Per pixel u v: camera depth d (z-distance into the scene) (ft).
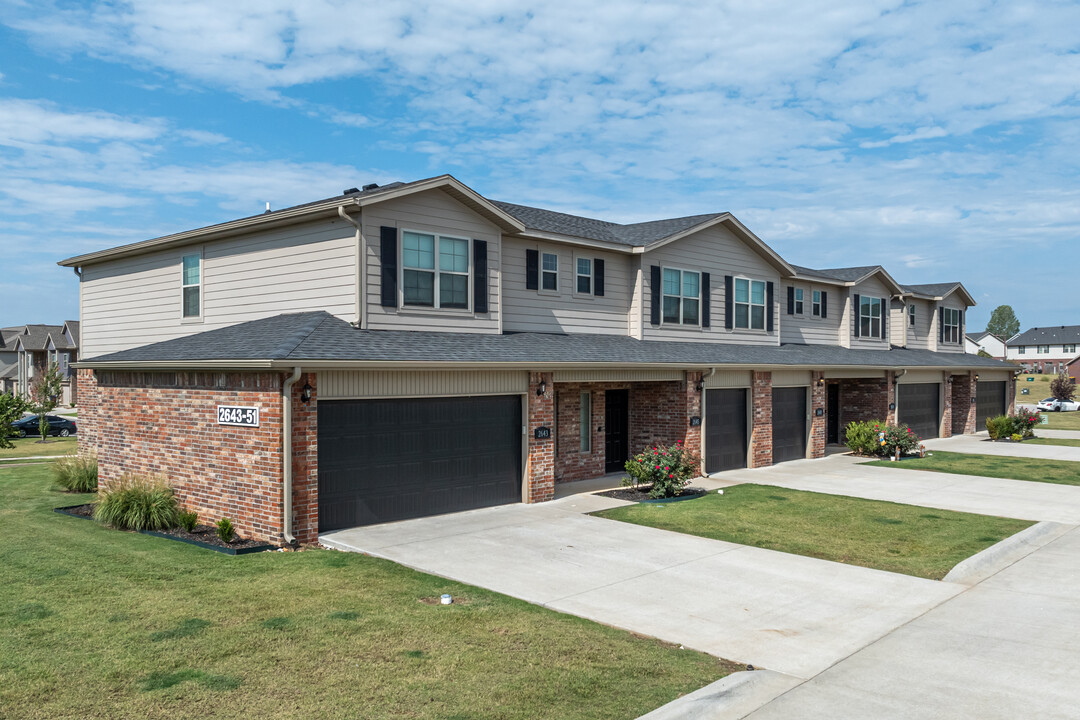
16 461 82.28
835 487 63.26
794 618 30.86
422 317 52.21
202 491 45.03
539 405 54.24
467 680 23.62
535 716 21.31
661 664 25.48
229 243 58.65
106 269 72.64
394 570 36.06
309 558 38.01
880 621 30.66
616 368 58.59
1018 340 380.58
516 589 33.68
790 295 92.53
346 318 49.44
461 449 50.21
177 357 46.21
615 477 66.74
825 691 23.94
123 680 22.99
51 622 27.96
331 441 43.45
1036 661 26.61
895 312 115.14
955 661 26.55
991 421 107.04
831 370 85.10
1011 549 42.96
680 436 66.74
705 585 35.12
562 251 65.16
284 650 25.61
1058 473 72.74
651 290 71.15
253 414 41.29
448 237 53.78
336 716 20.93
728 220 77.46
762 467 74.74
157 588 32.42
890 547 42.86
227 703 21.59
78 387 73.26
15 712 20.80
